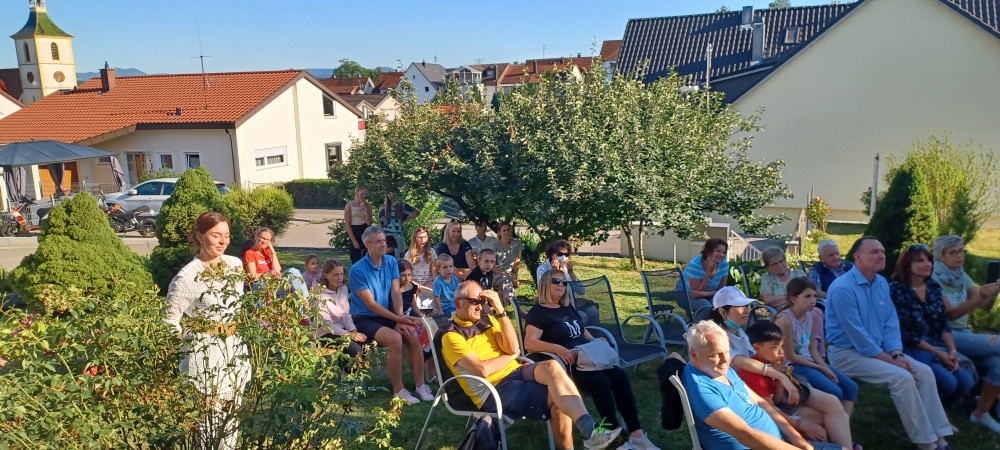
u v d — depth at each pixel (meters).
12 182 21.12
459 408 4.35
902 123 18.97
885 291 4.81
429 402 5.36
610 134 8.75
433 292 6.70
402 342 5.42
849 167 19.80
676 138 9.23
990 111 18.03
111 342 3.08
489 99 10.50
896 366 4.54
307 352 3.22
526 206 8.54
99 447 2.79
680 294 6.53
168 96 27.61
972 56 17.89
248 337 3.15
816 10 25.69
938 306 5.04
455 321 4.55
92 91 29.50
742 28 25.64
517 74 73.75
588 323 5.91
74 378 2.93
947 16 17.89
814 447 3.84
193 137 25.09
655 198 8.56
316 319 3.48
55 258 7.84
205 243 3.62
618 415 4.64
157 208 19.70
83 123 26.27
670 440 4.77
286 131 27.88
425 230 7.87
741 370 4.22
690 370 3.78
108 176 26.09
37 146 19.64
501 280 7.42
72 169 26.25
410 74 75.50
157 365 3.20
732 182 9.96
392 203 10.45
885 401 5.40
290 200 15.61
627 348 5.68
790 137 20.27
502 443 3.99
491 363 4.38
